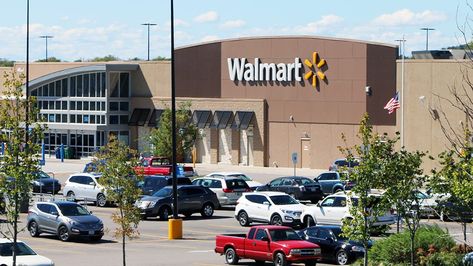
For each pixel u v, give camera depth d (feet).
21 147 87.20
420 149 229.45
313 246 109.29
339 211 139.03
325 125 252.21
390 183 89.61
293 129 258.98
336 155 250.37
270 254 108.99
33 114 86.48
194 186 163.63
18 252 99.76
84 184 181.47
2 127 86.02
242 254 111.86
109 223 153.58
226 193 174.70
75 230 132.67
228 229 147.54
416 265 100.22
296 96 257.96
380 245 106.11
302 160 257.96
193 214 171.32
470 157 74.23
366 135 90.12
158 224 154.61
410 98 232.12
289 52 258.78
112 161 106.52
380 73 240.53
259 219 148.87
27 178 86.33
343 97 248.11
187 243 132.26
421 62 229.66
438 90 225.97
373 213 90.74
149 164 212.23
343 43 247.50
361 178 89.61
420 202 106.73
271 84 263.08
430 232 106.52
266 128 264.11
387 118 239.71
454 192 75.97
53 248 126.52
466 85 218.18
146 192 176.76
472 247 103.60
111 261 113.70
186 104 245.65
